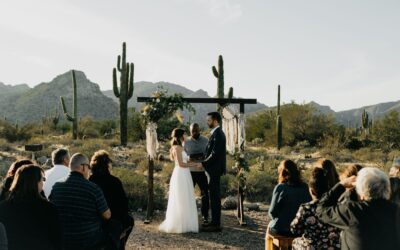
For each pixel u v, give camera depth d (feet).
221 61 69.10
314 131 102.47
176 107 30.07
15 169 15.21
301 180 18.11
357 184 11.10
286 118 104.58
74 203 14.66
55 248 12.44
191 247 23.80
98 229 15.24
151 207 30.37
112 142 86.22
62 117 510.99
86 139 100.42
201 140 29.30
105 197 16.49
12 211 12.18
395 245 10.29
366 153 80.74
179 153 27.37
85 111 556.51
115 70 85.71
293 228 14.03
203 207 29.45
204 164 27.17
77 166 15.19
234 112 30.66
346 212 10.87
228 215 32.55
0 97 632.79
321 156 77.92
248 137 120.47
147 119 30.19
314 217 13.64
